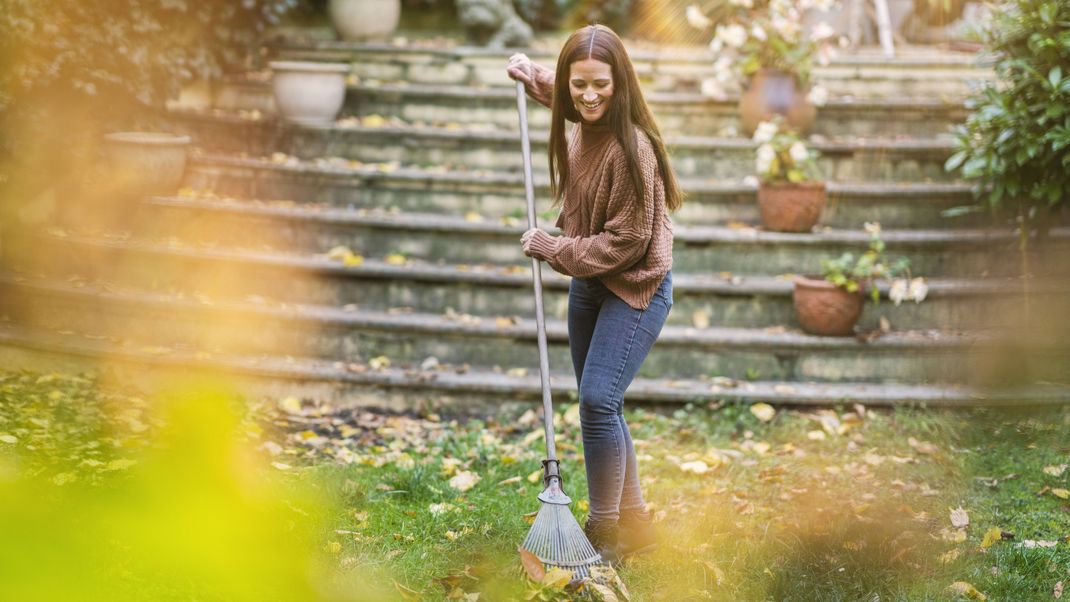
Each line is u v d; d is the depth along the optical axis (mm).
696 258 5262
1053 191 4781
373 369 4730
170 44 6004
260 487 620
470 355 4852
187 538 560
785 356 4812
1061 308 4848
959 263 5266
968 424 4344
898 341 4793
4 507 532
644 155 2752
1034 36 4590
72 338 4859
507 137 5875
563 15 8523
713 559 3043
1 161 5297
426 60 6617
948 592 2799
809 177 5723
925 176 5801
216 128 6094
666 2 7930
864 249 5234
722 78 5969
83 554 547
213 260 5086
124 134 5555
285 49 6680
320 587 601
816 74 6434
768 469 3859
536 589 2590
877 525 3270
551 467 2842
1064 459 3969
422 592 2750
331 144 5996
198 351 4840
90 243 5195
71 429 3467
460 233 5305
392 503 3459
